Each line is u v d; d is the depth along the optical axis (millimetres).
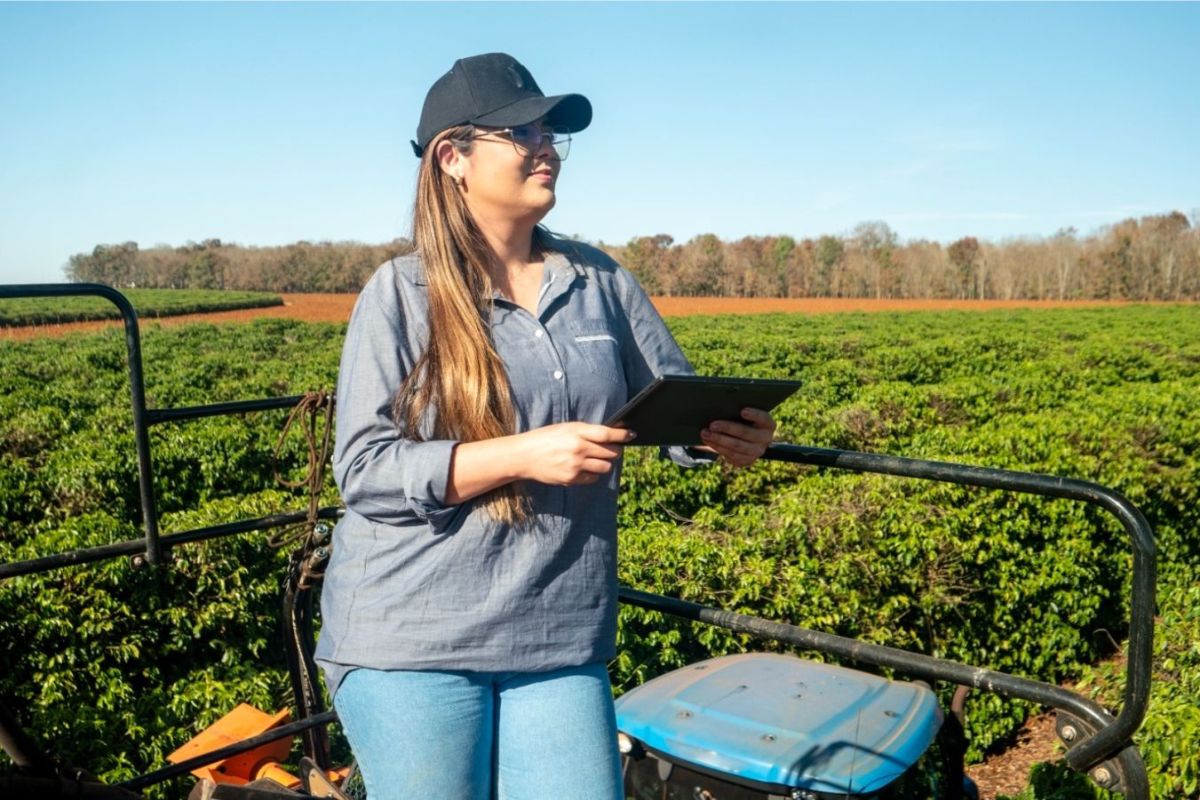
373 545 1671
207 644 7105
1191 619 6270
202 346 43125
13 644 6312
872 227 115938
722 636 6020
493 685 1687
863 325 56250
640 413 1577
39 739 5766
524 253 1837
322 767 2623
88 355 34312
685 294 108938
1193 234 105375
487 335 1691
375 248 109750
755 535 6957
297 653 2588
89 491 11781
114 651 6543
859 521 7016
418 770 1611
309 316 72688
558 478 1552
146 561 2322
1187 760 4578
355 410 1649
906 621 6719
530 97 1731
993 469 1650
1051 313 76312
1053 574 7344
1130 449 10797
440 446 1580
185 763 2129
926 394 17734
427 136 1766
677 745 2666
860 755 2592
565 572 1679
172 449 12938
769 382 1660
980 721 6598
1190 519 10227
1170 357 32281
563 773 1646
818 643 1890
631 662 5848
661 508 10266
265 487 13820
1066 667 7547
